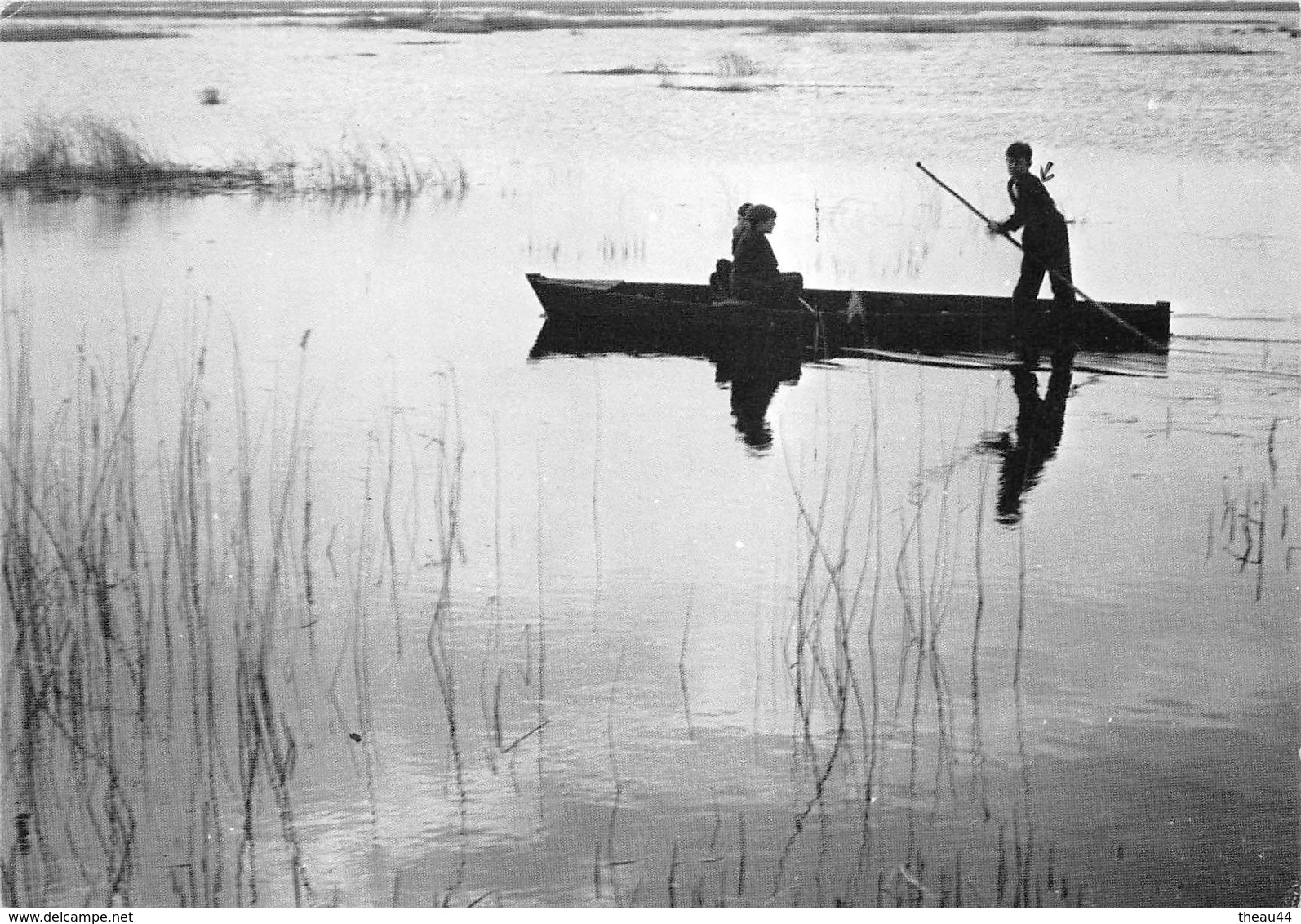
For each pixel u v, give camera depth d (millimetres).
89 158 17500
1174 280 12086
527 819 4648
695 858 4461
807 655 5660
